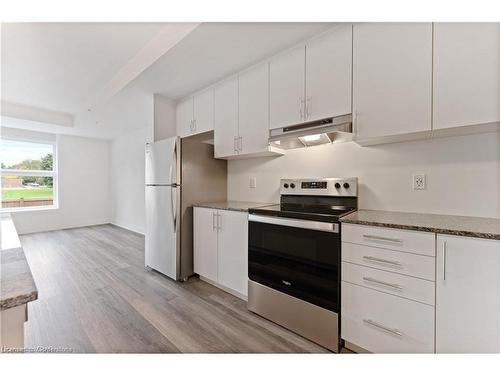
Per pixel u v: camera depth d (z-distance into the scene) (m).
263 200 2.66
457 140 1.52
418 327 1.21
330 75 1.75
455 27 1.27
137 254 3.55
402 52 1.44
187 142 2.68
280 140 2.01
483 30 1.20
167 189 2.66
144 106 3.38
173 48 1.98
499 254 1.01
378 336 1.33
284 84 2.03
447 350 1.14
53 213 5.23
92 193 5.80
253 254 1.95
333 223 1.49
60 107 3.90
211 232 2.40
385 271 1.31
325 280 1.53
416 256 1.21
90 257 3.40
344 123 1.66
